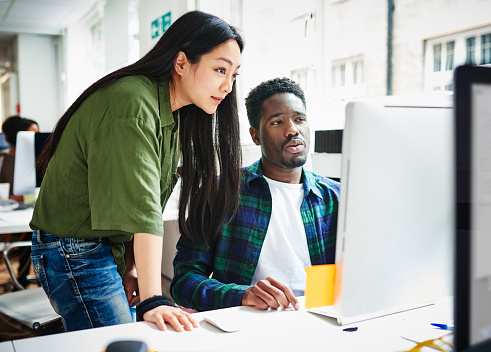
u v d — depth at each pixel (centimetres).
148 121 106
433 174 76
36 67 962
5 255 244
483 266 61
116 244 130
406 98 75
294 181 138
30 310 183
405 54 284
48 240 124
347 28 314
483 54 240
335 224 136
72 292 123
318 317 94
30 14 798
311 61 326
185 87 120
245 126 255
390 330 87
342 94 322
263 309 99
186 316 90
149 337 83
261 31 362
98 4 686
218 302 109
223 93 120
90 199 103
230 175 130
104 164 102
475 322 61
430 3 266
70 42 855
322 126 323
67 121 114
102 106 106
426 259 79
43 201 121
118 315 128
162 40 120
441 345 78
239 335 84
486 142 60
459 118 58
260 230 131
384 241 75
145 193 98
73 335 84
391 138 72
